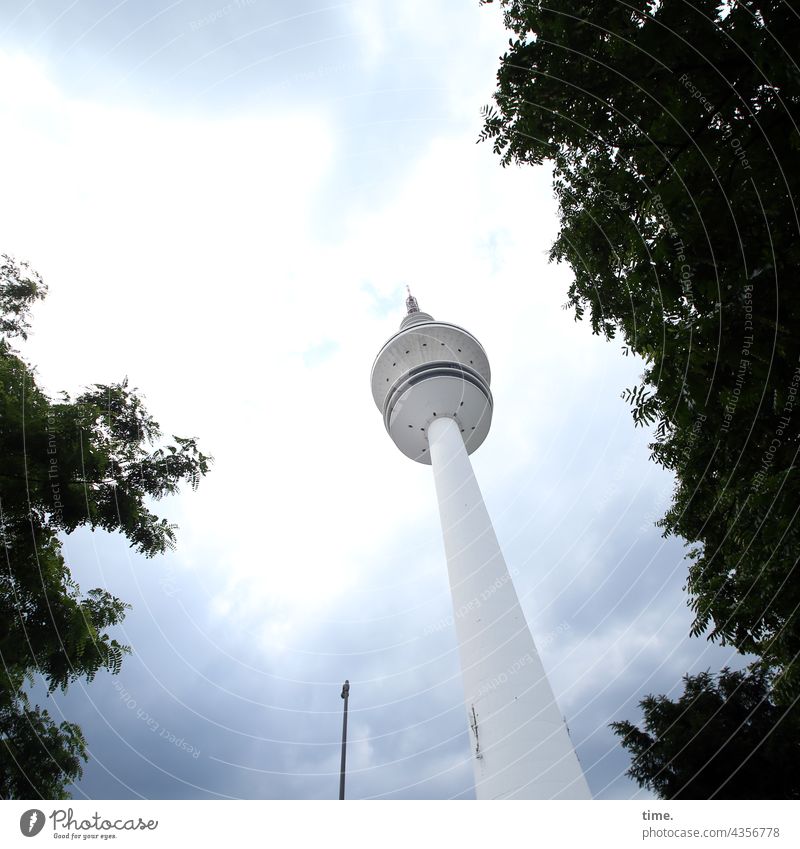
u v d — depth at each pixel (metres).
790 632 12.66
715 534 15.62
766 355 10.35
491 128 13.78
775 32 9.45
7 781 13.59
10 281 15.92
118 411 15.87
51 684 15.14
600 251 13.62
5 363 14.43
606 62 11.51
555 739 20.88
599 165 12.96
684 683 23.12
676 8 10.41
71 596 15.88
